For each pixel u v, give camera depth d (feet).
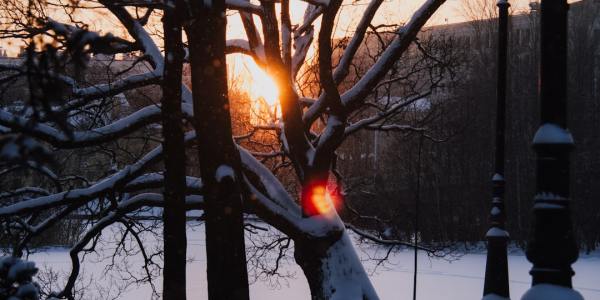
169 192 38.83
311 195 50.11
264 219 49.65
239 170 43.68
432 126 115.85
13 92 55.57
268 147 74.49
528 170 189.26
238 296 41.24
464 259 158.81
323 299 49.01
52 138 46.19
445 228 183.21
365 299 49.34
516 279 121.19
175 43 38.63
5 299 29.86
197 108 41.68
